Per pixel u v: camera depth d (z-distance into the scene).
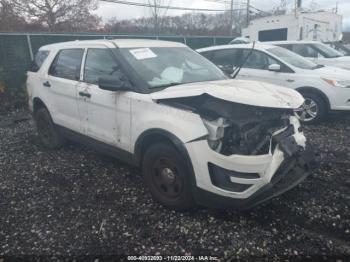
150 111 3.40
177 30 29.83
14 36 9.64
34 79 5.41
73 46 4.73
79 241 3.01
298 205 3.49
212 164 2.97
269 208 3.45
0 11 24.17
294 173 3.36
